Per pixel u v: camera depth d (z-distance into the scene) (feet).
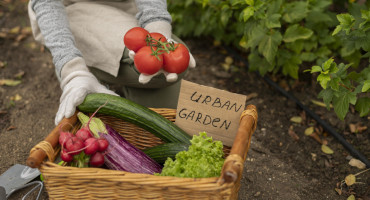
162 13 5.27
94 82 4.80
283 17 6.16
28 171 5.30
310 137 6.06
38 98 6.73
